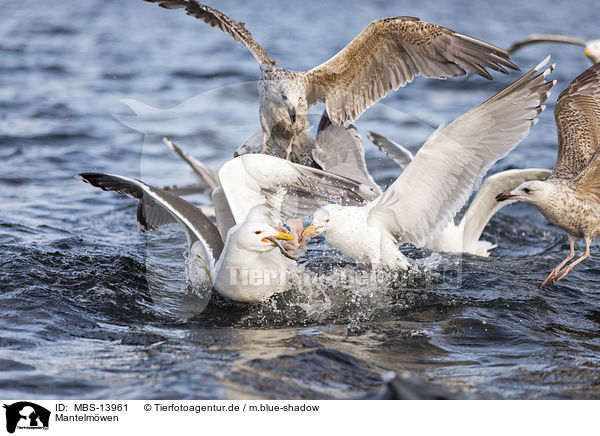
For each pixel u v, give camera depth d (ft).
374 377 21.79
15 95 69.05
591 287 31.50
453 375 22.11
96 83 74.90
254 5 141.49
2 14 122.62
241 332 25.48
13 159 51.16
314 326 26.25
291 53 90.84
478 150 28.60
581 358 23.63
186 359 22.77
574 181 30.71
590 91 32.73
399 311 27.78
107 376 21.40
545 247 39.70
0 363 21.83
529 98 27.89
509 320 27.12
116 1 146.00
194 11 34.58
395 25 33.73
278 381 21.29
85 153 53.11
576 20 131.13
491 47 32.55
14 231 37.19
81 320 25.89
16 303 26.66
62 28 111.04
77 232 38.09
